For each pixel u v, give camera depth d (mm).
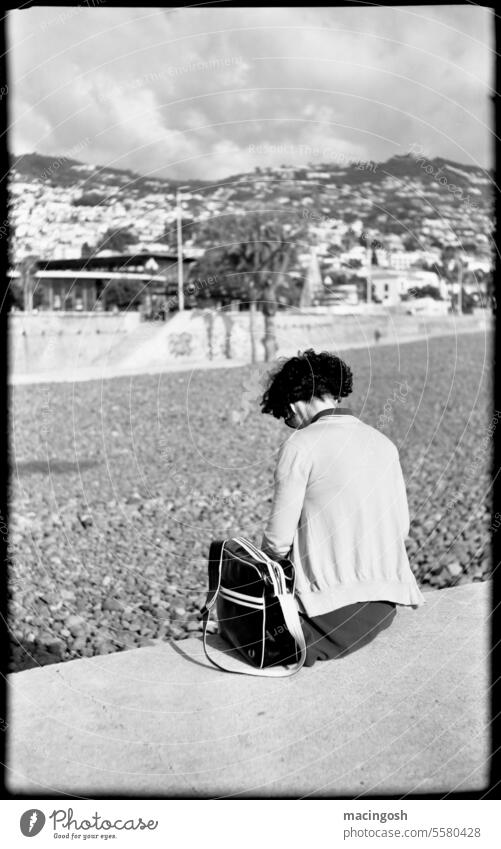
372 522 2346
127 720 2184
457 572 4164
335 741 2043
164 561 4488
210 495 5992
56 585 4000
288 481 2318
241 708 2195
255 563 2354
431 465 6617
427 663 2383
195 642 2652
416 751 2027
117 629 3523
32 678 2441
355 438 2361
